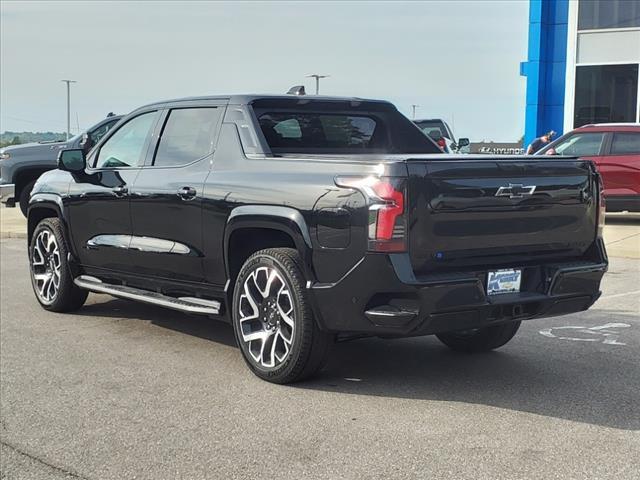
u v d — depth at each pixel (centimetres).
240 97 599
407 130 696
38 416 477
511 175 493
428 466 395
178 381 544
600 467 391
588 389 520
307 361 511
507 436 434
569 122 2002
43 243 777
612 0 1923
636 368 570
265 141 566
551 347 632
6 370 574
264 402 497
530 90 2055
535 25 2022
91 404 498
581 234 532
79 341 659
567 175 519
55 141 1493
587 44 1969
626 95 1939
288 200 507
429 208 463
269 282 524
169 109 647
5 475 394
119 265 672
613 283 915
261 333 539
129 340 662
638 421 457
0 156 1464
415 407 484
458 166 473
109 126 1417
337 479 381
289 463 401
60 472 397
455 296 464
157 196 614
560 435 435
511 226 497
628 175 1395
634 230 1346
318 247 488
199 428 453
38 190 773
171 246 607
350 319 479
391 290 458
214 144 592
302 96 629
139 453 419
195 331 694
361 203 465
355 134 676
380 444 425
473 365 580
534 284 509
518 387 524
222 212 555
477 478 379
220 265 570
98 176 690
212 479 384
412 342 654
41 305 787
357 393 512
